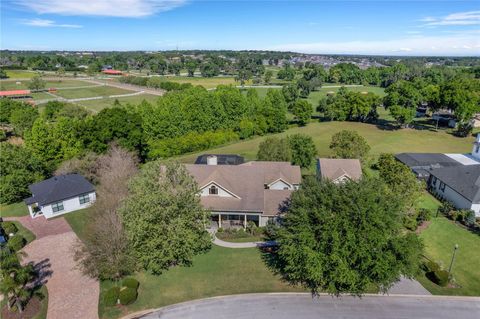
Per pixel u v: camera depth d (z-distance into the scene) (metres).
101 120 53.53
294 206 28.03
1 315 24.16
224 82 192.75
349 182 27.59
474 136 81.62
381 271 23.53
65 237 35.03
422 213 38.88
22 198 44.97
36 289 26.98
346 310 24.72
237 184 38.84
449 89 87.69
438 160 56.22
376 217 24.11
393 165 42.38
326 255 24.64
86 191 41.75
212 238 33.00
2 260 24.73
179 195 28.64
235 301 25.75
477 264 30.80
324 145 74.12
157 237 27.05
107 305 25.12
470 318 23.97
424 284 27.81
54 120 91.38
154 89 160.50
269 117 85.00
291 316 24.19
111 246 27.72
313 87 163.88
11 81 181.75
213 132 75.94
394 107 87.62
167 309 24.94
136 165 50.97
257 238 35.28
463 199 41.31
